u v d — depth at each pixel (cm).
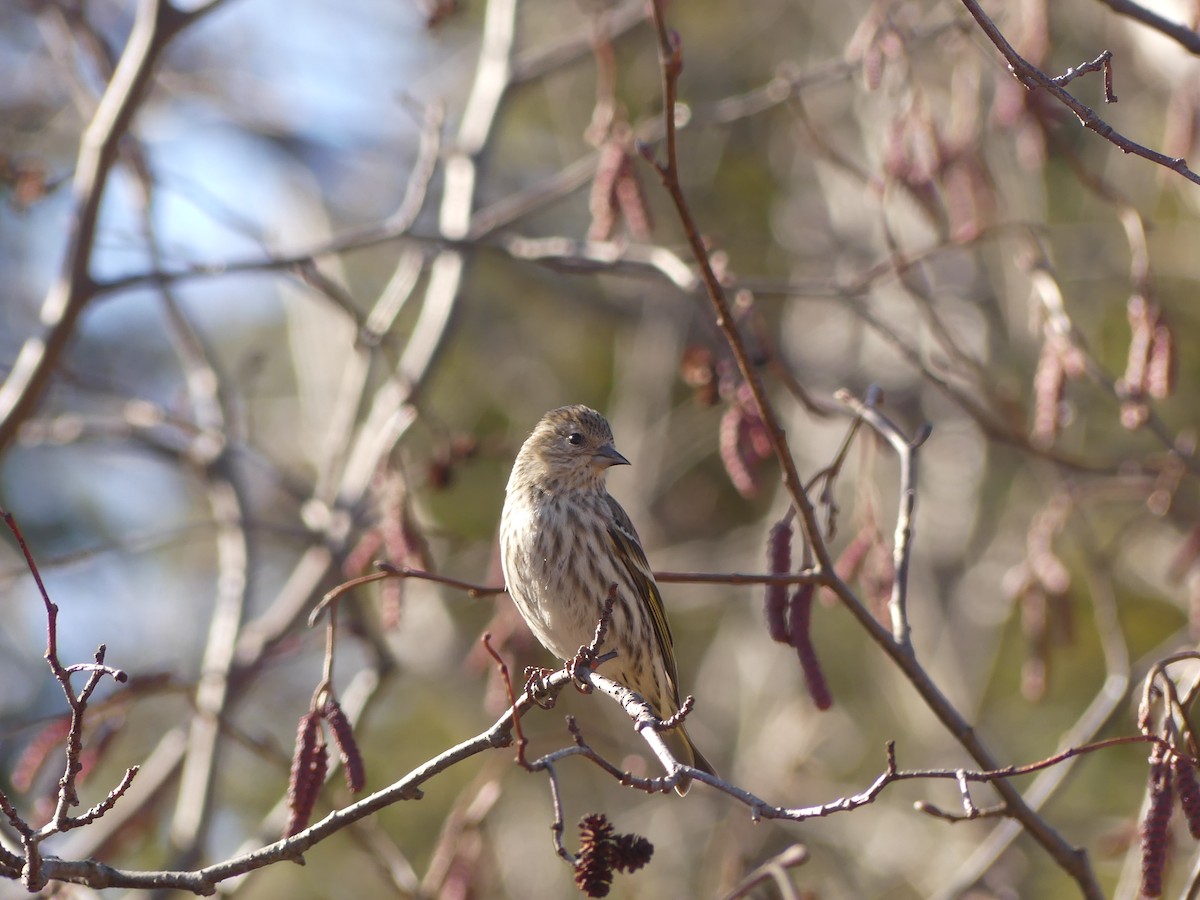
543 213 1902
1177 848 1120
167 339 1938
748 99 1020
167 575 1794
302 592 1054
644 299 1819
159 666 1616
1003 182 1426
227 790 1553
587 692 614
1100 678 1591
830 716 1527
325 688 622
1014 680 1614
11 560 1702
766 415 637
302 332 1642
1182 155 1008
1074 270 1598
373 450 1058
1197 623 956
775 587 671
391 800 574
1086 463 1026
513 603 929
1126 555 1531
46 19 1190
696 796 1522
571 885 1505
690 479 1777
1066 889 1439
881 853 1437
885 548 794
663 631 901
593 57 1650
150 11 944
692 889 1452
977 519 1588
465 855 862
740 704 1636
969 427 1630
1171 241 1619
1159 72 1234
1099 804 1502
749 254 1834
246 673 1022
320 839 572
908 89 972
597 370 1891
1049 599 929
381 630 1439
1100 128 549
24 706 1669
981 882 1002
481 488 1761
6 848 544
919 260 934
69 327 919
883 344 1630
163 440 1189
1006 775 539
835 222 1700
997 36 551
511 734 579
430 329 1122
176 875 564
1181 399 1641
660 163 579
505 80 1180
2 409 915
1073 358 834
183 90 1736
